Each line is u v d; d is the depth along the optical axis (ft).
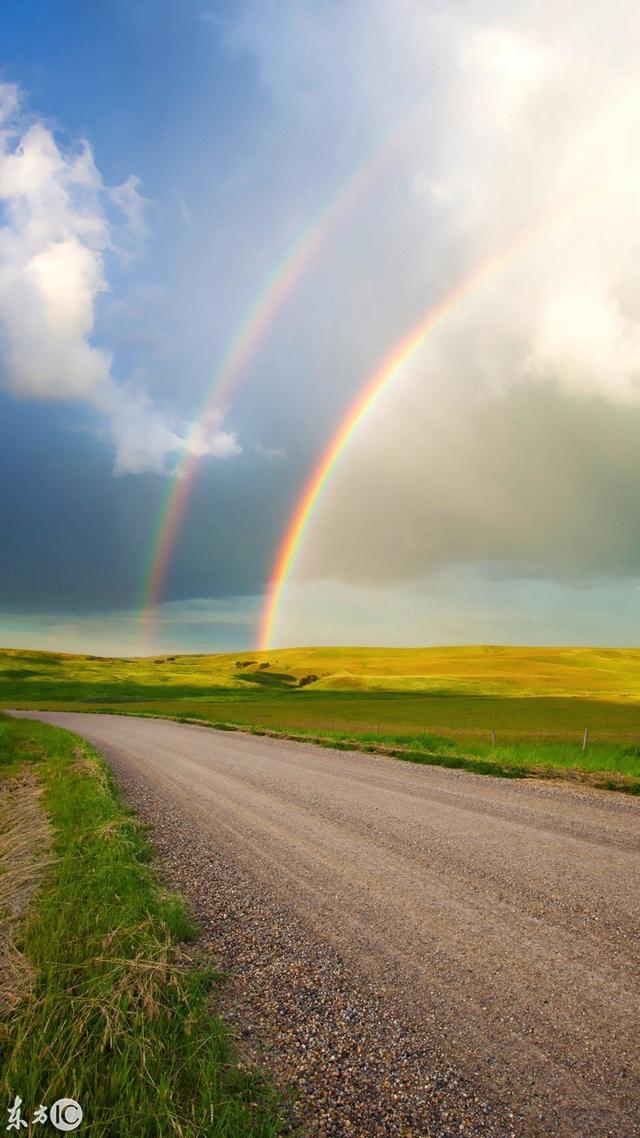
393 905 22.06
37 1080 11.23
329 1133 10.95
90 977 15.15
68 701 330.34
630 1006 14.93
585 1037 13.70
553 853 27.78
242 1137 10.44
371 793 44.60
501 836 31.07
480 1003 15.25
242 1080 12.18
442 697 338.95
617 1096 11.82
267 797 44.50
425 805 39.55
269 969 17.44
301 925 20.56
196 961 17.75
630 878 24.13
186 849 30.78
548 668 652.07
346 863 27.35
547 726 147.54
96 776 53.01
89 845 28.37
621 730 133.39
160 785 52.03
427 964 17.46
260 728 119.03
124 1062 11.75
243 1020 14.78
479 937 19.11
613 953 17.75
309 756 71.15
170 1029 13.42
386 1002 15.47
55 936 17.29
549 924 19.92
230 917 21.48
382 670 638.94
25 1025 12.96
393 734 93.66
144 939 17.66
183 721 156.97
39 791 48.88
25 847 29.60
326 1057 13.23
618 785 44.93
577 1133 10.91
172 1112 10.63
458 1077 12.48
